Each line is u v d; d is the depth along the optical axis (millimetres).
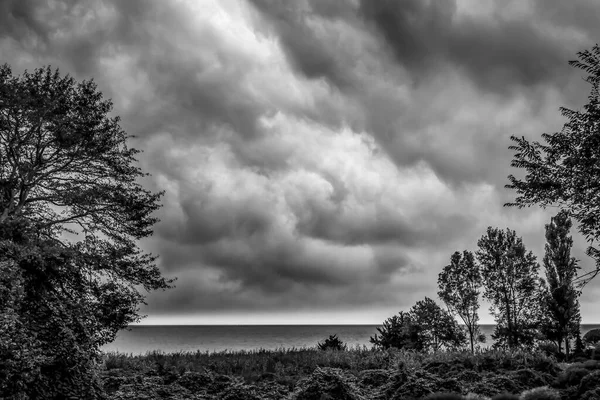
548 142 9609
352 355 25266
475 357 21922
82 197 17953
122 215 19250
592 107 8969
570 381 16266
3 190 16531
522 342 25984
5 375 10328
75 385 12289
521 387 16172
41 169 18141
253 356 26766
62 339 12477
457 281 27828
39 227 15688
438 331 26844
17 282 11477
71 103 19047
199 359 25625
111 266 17047
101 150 18609
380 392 16188
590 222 9555
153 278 18516
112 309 16828
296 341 103438
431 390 15250
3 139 17422
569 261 29562
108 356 23641
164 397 15656
